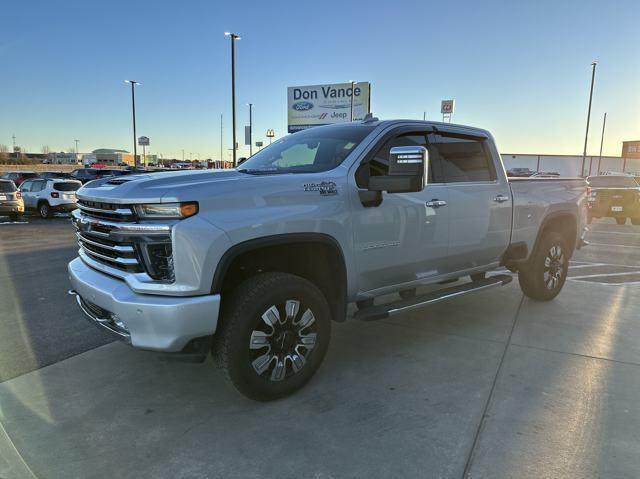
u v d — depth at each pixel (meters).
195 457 2.67
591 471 2.55
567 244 5.93
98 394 3.41
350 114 38.47
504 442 2.81
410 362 3.97
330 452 2.72
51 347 4.28
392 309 3.88
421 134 4.23
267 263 3.50
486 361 3.99
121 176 3.54
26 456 2.67
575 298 6.00
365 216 3.64
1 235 12.85
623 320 5.09
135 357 4.06
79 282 3.27
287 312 3.25
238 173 3.53
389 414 3.13
